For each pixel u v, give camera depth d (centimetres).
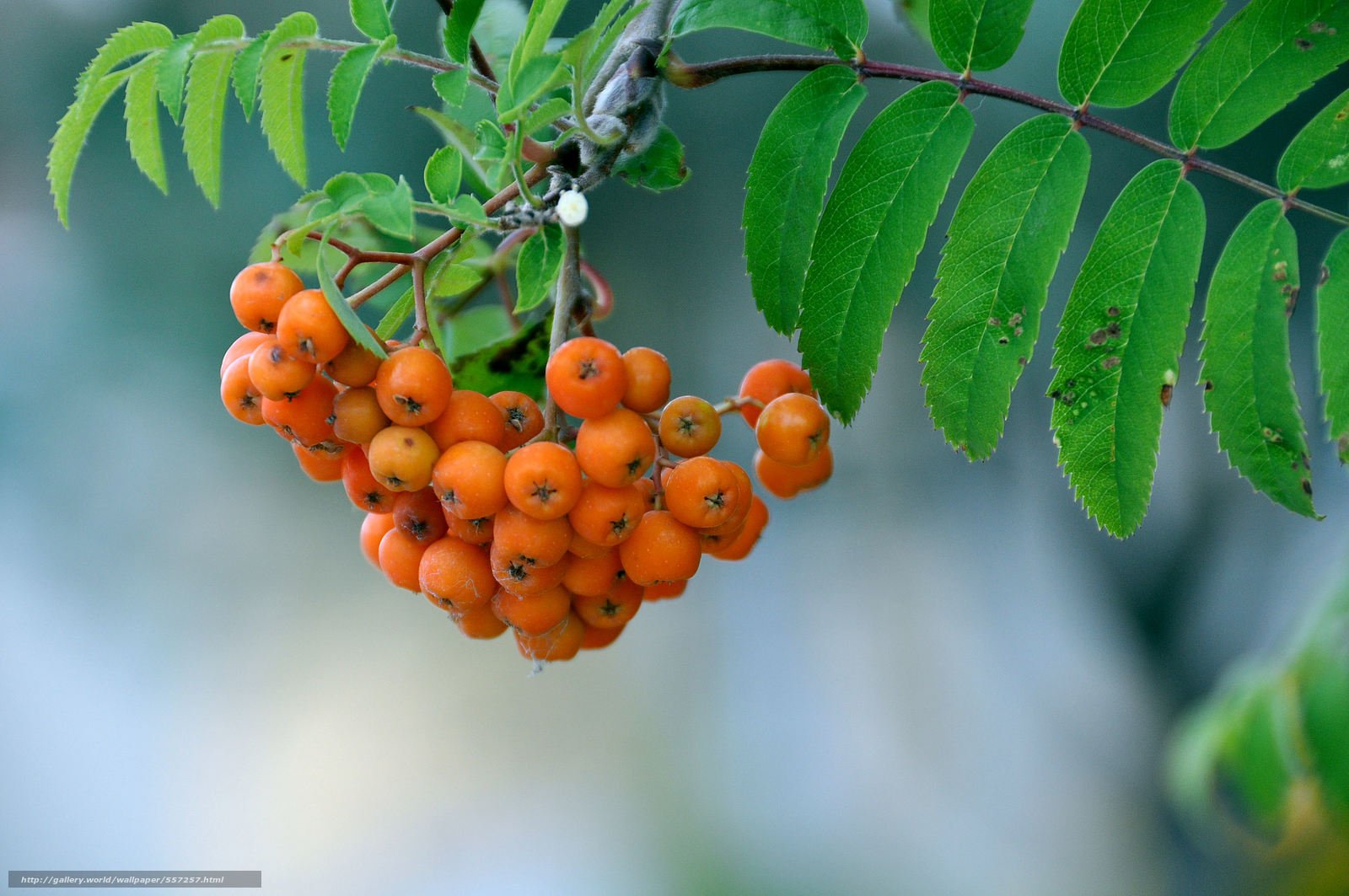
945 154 212
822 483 252
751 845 825
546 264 198
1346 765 325
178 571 877
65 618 861
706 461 197
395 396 181
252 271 179
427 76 645
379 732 891
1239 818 507
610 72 216
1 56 705
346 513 927
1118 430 212
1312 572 702
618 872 816
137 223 718
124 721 862
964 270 213
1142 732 779
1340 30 201
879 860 803
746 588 954
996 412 213
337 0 652
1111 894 751
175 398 791
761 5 216
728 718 904
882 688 879
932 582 882
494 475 186
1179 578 761
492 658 952
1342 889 477
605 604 216
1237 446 210
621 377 187
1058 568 828
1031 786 810
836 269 218
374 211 170
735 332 811
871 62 217
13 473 774
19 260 734
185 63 200
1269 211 206
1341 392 207
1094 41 207
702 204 748
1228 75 204
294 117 213
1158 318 209
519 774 888
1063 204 208
